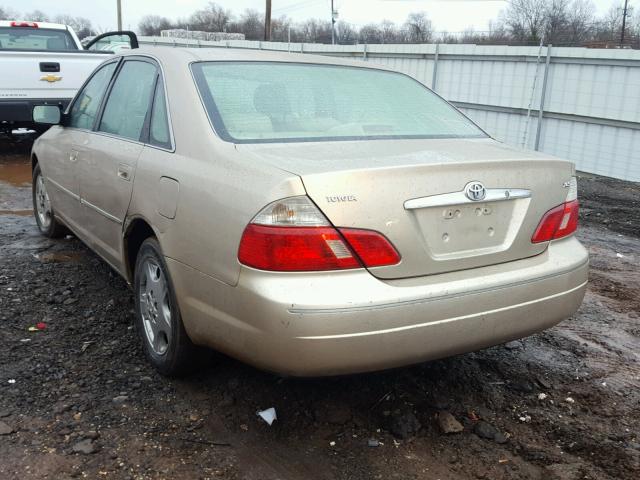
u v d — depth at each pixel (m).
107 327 3.88
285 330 2.41
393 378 3.34
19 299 4.25
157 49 3.81
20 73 9.22
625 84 10.59
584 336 4.08
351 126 3.27
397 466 2.65
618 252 6.20
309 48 19.20
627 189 10.05
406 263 2.57
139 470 2.55
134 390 3.15
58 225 5.52
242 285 2.52
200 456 2.66
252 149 2.82
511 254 2.87
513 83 12.57
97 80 4.65
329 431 2.87
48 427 2.80
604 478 2.60
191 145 3.02
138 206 3.31
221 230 2.62
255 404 3.06
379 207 2.50
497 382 3.40
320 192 2.43
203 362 3.18
